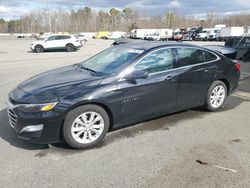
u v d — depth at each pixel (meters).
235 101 6.05
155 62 4.35
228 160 3.43
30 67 12.05
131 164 3.37
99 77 3.97
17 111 3.59
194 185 2.93
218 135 4.21
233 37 13.77
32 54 20.14
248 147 3.79
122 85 3.95
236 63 5.60
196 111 5.33
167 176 3.10
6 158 3.51
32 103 3.52
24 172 3.19
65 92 3.64
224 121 4.81
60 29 105.69
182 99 4.72
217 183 2.95
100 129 3.90
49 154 3.62
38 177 3.10
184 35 49.34
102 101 3.78
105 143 3.95
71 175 3.13
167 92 4.45
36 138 3.56
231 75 5.43
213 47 9.68
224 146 3.83
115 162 3.42
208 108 5.23
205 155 3.57
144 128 4.47
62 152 3.68
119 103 3.95
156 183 2.97
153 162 3.41
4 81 8.50
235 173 3.14
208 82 5.04
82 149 3.78
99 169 3.26
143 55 4.23
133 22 107.00
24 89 3.91
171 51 4.55
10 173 3.17
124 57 4.36
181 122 4.75
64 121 3.62
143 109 4.25
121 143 3.94
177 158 3.50
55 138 3.64
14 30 127.44
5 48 27.14
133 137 4.14
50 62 14.28
